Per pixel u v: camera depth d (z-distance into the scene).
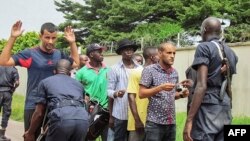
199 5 25.06
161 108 6.25
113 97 7.39
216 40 5.31
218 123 5.17
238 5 24.00
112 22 29.78
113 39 28.67
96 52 8.38
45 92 6.02
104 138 8.02
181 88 5.98
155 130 6.25
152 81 6.32
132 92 6.92
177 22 26.02
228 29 15.69
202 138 5.16
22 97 25.81
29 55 6.33
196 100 5.10
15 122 16.59
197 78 5.17
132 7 28.36
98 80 8.23
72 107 5.92
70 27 6.86
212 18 5.36
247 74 14.83
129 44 7.56
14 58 6.27
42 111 6.04
